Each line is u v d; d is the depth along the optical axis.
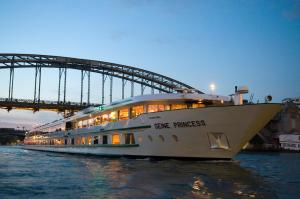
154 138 31.28
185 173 21.83
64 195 14.68
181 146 29.20
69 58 111.94
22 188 16.53
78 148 48.41
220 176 20.62
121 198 13.98
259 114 25.55
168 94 31.81
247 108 25.55
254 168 29.42
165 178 19.62
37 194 14.94
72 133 51.22
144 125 32.12
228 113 26.14
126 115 36.22
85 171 24.27
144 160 32.41
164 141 30.39
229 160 28.20
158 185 17.12
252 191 15.89
